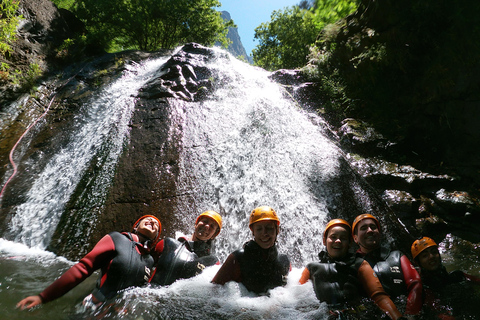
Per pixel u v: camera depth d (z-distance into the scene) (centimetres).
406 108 750
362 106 805
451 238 530
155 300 318
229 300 325
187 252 376
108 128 702
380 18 808
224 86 862
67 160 652
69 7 1702
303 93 872
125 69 1009
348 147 707
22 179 614
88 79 966
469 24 655
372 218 362
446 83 683
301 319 292
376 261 344
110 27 1562
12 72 879
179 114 729
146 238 386
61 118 792
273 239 346
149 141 657
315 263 344
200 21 1742
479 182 602
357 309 299
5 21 940
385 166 651
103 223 514
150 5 1577
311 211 549
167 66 923
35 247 497
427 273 364
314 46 1044
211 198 568
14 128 739
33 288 352
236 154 652
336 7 996
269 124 729
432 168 654
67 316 294
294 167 629
